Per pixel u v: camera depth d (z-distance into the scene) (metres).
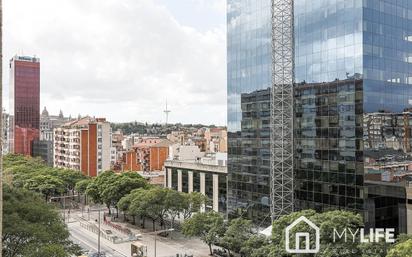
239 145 83.12
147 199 84.81
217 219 68.31
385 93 62.16
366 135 59.56
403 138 64.19
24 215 50.38
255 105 79.06
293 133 70.69
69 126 176.00
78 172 133.88
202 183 102.50
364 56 59.88
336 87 63.47
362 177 59.19
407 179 64.12
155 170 177.38
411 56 66.25
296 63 70.81
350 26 61.69
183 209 86.75
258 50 78.81
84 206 124.56
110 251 75.88
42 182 116.12
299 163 69.62
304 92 69.06
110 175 108.50
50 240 46.69
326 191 64.62
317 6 67.25
